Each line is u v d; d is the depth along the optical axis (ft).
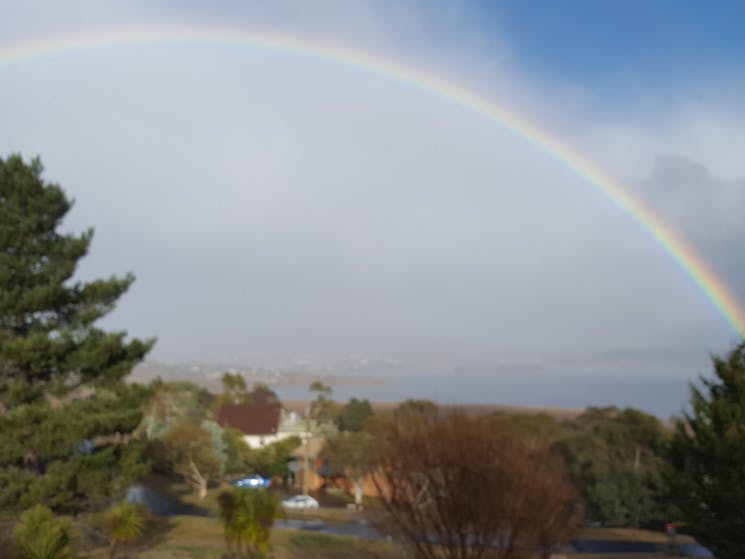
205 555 72.43
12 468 72.13
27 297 75.36
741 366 63.41
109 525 70.85
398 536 42.80
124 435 79.61
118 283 83.61
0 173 79.56
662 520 134.21
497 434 43.57
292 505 163.73
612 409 190.60
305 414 283.18
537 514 40.34
